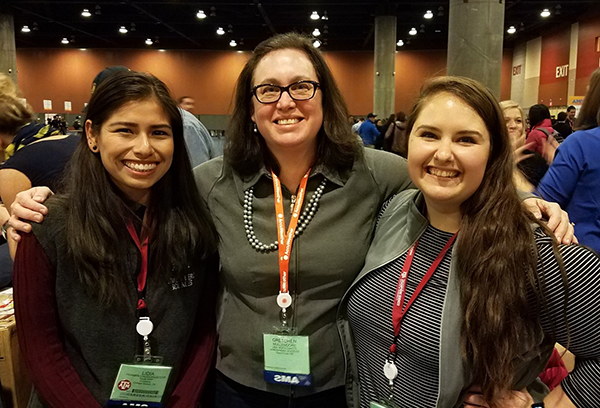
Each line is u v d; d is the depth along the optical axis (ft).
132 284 4.05
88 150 3.97
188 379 4.33
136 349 4.08
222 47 58.39
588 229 6.34
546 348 3.67
